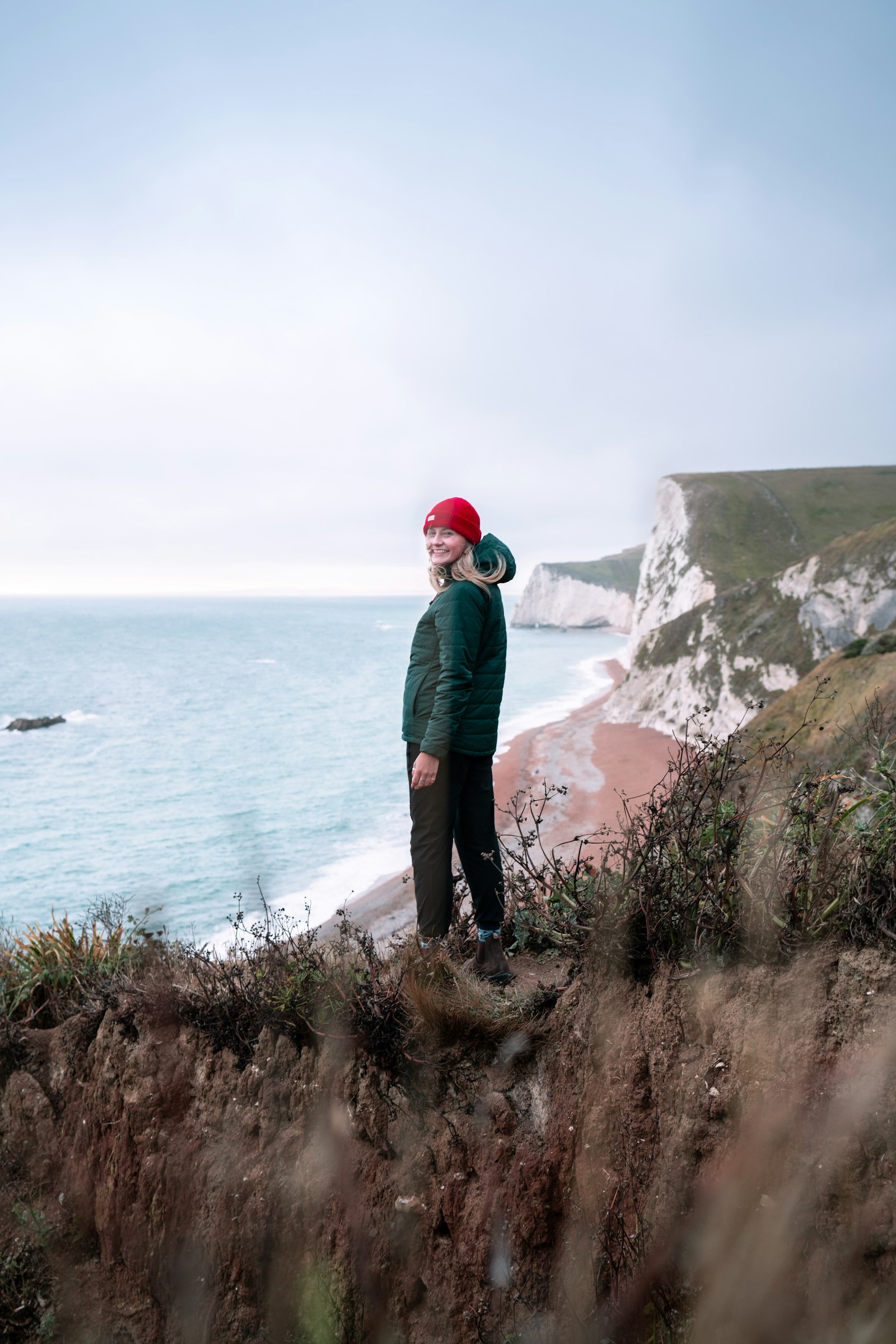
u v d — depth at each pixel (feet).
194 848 80.84
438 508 9.81
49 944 13.38
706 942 7.52
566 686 217.56
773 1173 6.57
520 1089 8.27
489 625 9.73
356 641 515.50
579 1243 7.57
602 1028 7.90
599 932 8.04
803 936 7.14
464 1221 8.14
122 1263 10.15
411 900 49.26
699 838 7.80
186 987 10.57
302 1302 8.75
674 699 123.34
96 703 228.43
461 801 9.67
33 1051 11.51
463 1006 8.53
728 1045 7.07
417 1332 8.15
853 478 257.55
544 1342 7.46
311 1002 9.28
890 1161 6.11
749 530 207.72
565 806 59.62
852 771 8.04
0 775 133.49
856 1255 6.05
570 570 548.72
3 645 478.59
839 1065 6.55
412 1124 8.61
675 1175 7.08
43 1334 10.15
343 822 87.04
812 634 110.52
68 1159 10.93
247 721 191.83
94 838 89.76
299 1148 9.14
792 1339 6.15
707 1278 6.68
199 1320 9.39
